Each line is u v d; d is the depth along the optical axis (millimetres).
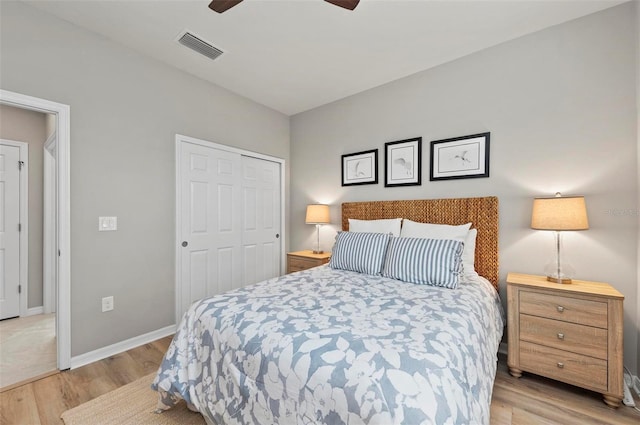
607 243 1969
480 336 1390
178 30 2207
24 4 1907
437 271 2002
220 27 2170
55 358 2223
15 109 3066
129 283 2416
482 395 1142
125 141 2395
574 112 2094
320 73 2869
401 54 2533
